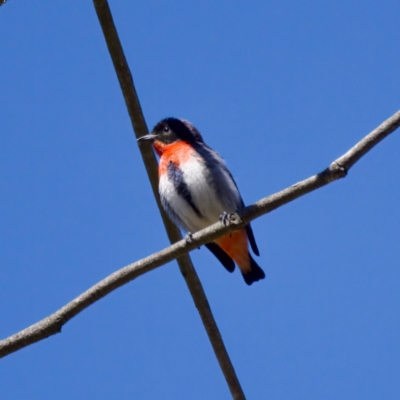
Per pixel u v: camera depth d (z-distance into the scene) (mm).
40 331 8539
